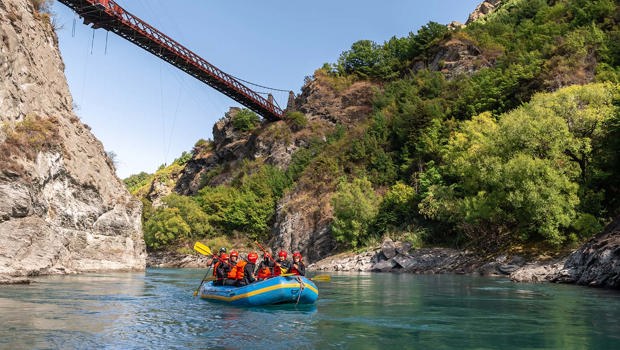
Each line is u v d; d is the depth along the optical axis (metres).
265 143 82.75
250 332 8.99
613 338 8.54
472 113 52.59
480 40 75.31
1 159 22.38
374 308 12.98
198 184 91.88
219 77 68.62
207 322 10.18
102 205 31.55
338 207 49.53
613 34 48.22
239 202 69.12
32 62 28.84
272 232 64.50
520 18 79.12
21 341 7.77
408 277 30.00
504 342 8.19
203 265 60.47
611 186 31.61
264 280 13.04
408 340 8.32
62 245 25.98
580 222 28.50
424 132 55.47
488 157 33.56
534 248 31.38
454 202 38.75
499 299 15.33
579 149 30.84
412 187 49.31
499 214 33.59
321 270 44.16
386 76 87.19
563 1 70.88
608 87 34.03
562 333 9.05
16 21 27.47
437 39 81.69
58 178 27.31
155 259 65.38
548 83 44.03
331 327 9.65
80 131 32.53
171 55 59.25
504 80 51.84
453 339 8.44
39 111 28.30
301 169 70.69
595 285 19.47
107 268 30.66
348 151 64.31
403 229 45.16
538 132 31.25
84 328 9.17
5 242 21.27
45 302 13.10
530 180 29.94
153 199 102.81
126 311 11.85
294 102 94.06
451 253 37.38
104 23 49.94
